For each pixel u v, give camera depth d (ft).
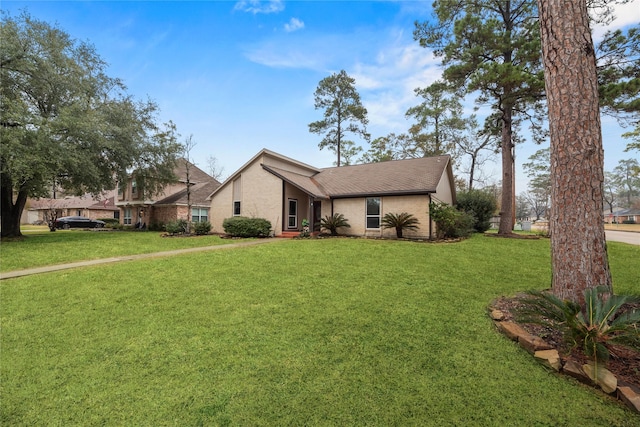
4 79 42.50
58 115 45.11
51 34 47.11
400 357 10.90
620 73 37.29
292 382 9.62
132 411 8.55
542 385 9.18
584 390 8.91
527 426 7.63
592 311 10.64
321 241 40.24
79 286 19.84
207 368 10.53
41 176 41.16
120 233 61.82
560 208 13.47
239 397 9.00
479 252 31.45
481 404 8.43
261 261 26.53
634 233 79.51
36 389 9.62
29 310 15.97
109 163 57.16
